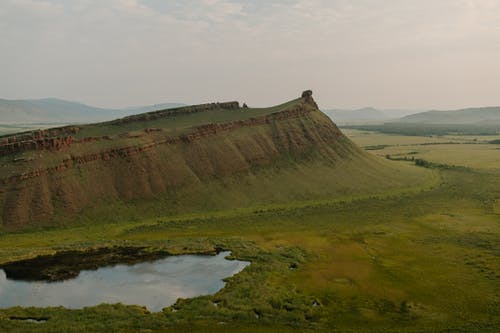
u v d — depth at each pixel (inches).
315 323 1503.4
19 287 1902.1
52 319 1525.6
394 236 2691.9
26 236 2721.5
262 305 1647.4
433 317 1545.3
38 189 3073.3
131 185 3499.0
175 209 3400.6
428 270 2057.1
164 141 4114.2
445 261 2181.3
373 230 2844.5
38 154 3312.0
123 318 1537.9
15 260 2256.4
